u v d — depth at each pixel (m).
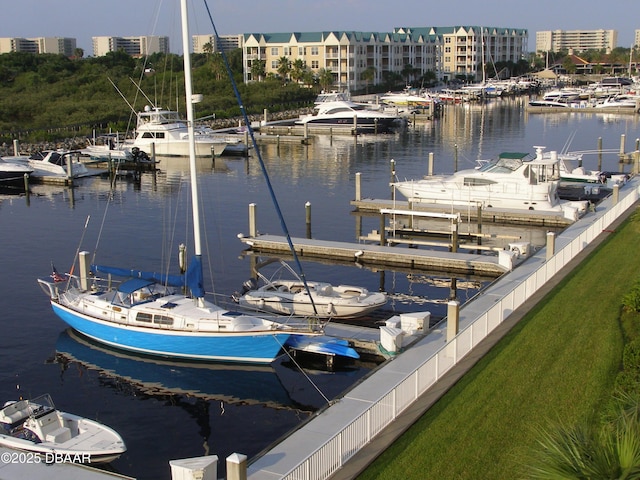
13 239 39.69
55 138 76.88
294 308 28.00
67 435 17.27
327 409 17.52
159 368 23.67
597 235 33.44
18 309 28.48
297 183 58.31
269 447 15.68
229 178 61.25
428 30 174.38
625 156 66.31
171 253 36.88
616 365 18.94
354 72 140.38
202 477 14.02
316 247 36.75
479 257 34.34
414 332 23.39
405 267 35.00
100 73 113.25
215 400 21.66
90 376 22.97
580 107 118.94
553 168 44.62
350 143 84.81
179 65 126.75
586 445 10.82
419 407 16.94
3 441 16.86
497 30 187.12
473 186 45.34
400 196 52.38
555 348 20.27
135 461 18.12
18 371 23.22
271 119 103.94
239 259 36.09
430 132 95.00
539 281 25.67
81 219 45.03
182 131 74.06
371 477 14.17
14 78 111.50
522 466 14.26
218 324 23.41
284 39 140.62
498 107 131.50
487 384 18.16
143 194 54.16
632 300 22.52
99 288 27.67
